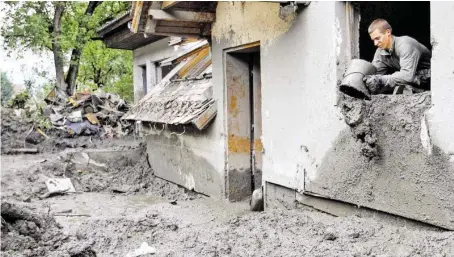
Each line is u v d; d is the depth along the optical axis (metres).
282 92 6.17
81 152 11.33
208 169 8.27
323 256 3.99
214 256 4.35
